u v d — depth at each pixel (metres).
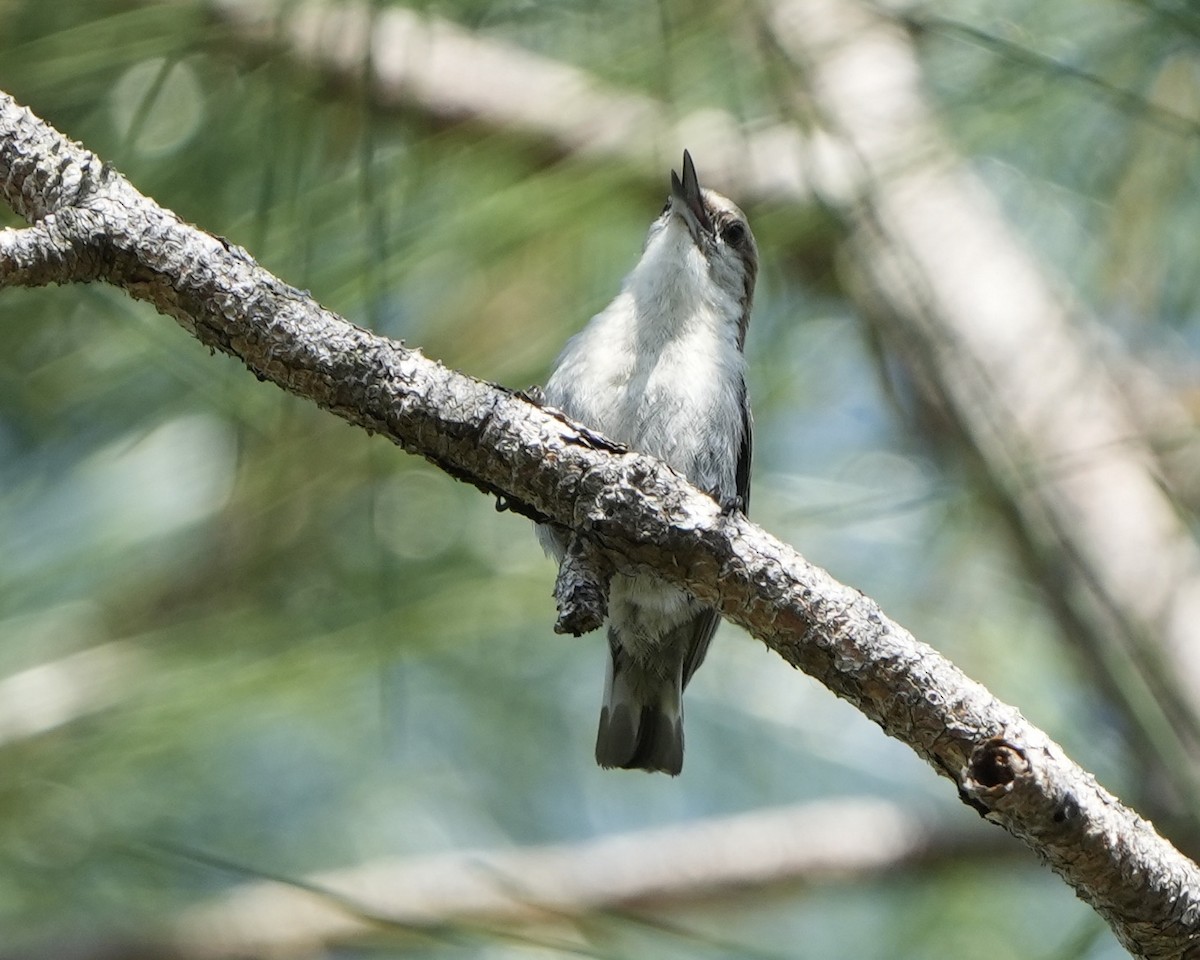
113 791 8.13
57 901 7.75
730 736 10.48
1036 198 8.14
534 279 8.13
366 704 9.52
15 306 7.59
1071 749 7.92
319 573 7.51
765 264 8.28
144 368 7.77
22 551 7.75
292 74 6.84
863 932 8.95
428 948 7.70
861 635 5.57
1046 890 8.79
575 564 5.95
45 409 7.88
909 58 7.63
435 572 7.70
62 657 7.39
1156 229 7.61
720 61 7.13
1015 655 8.45
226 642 7.34
